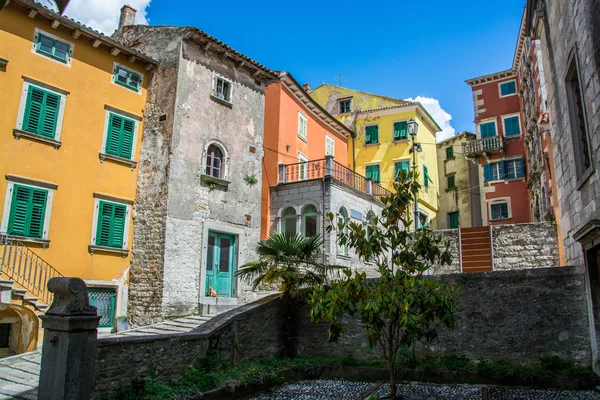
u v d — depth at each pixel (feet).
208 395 29.71
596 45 29.09
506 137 100.12
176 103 51.31
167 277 47.34
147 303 47.19
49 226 43.62
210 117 55.06
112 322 47.29
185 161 51.26
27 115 43.29
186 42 53.72
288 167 75.10
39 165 43.73
